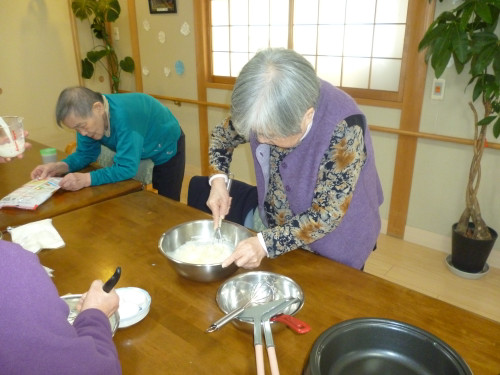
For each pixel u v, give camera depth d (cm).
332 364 75
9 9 365
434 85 248
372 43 275
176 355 82
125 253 120
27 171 194
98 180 173
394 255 271
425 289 236
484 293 232
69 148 241
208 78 375
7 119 145
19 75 384
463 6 197
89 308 69
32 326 46
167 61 397
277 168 123
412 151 269
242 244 103
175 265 102
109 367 57
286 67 84
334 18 287
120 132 184
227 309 94
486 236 235
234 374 78
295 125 86
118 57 442
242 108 85
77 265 114
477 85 213
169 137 232
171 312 95
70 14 403
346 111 102
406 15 253
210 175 139
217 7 352
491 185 245
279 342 86
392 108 269
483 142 224
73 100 169
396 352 78
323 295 100
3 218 142
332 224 104
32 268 50
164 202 154
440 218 271
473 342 84
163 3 374
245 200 163
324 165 104
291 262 115
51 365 48
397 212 288
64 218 141
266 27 327
